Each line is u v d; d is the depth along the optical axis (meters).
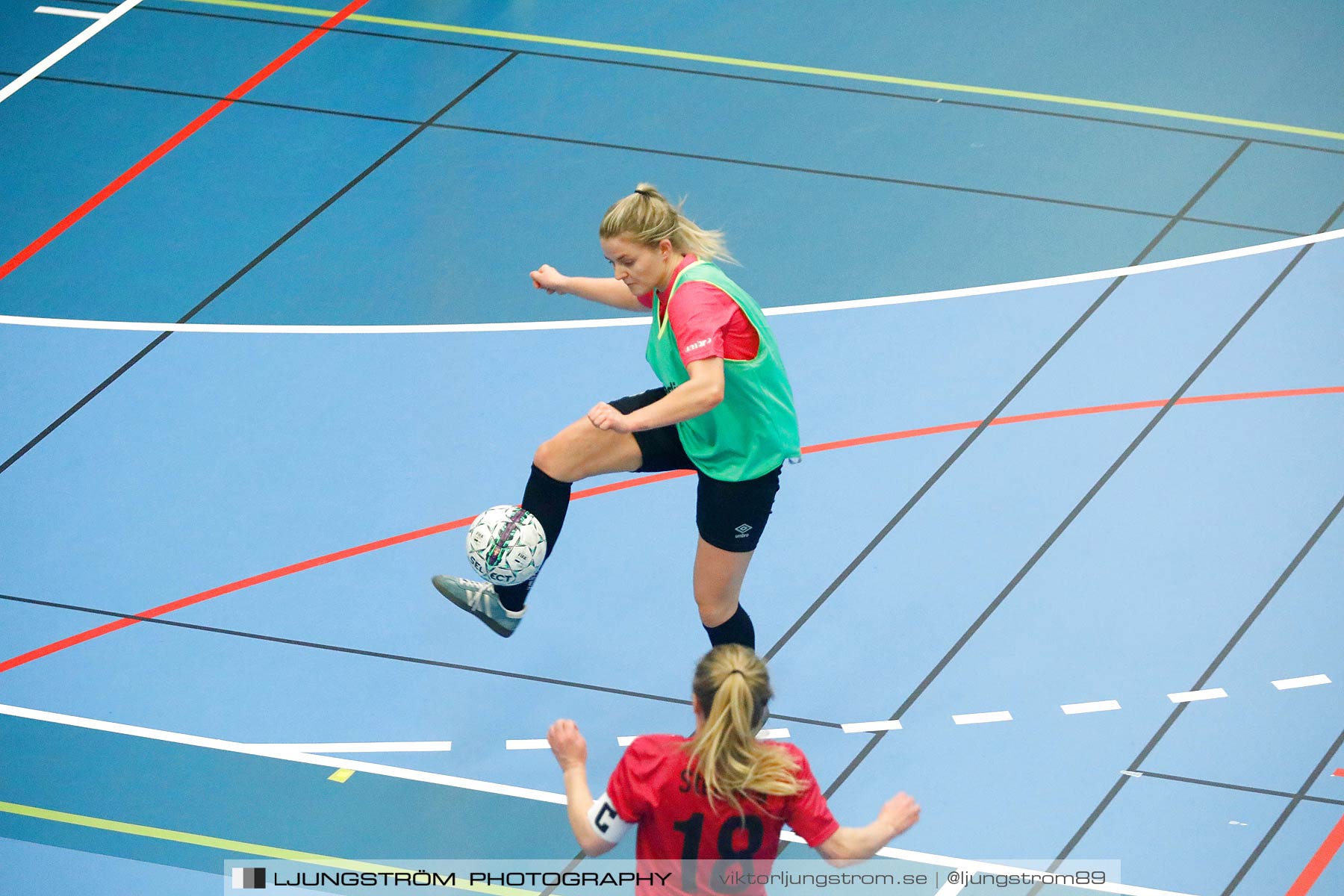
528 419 26.39
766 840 13.58
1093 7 41.03
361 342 28.56
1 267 30.81
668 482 25.28
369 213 32.62
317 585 22.88
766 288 29.95
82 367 27.86
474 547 19.08
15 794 19.08
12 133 35.47
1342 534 23.22
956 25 40.28
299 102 36.78
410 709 20.56
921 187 33.28
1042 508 24.03
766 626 21.92
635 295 18.67
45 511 24.42
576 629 22.03
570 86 37.47
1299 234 31.19
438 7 41.53
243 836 18.45
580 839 14.06
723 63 38.50
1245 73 37.50
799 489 24.69
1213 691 20.42
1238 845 17.98
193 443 25.97
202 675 21.14
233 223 32.28
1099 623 21.72
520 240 31.61
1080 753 19.52
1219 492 24.19
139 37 39.81
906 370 27.45
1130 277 29.95
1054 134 35.19
